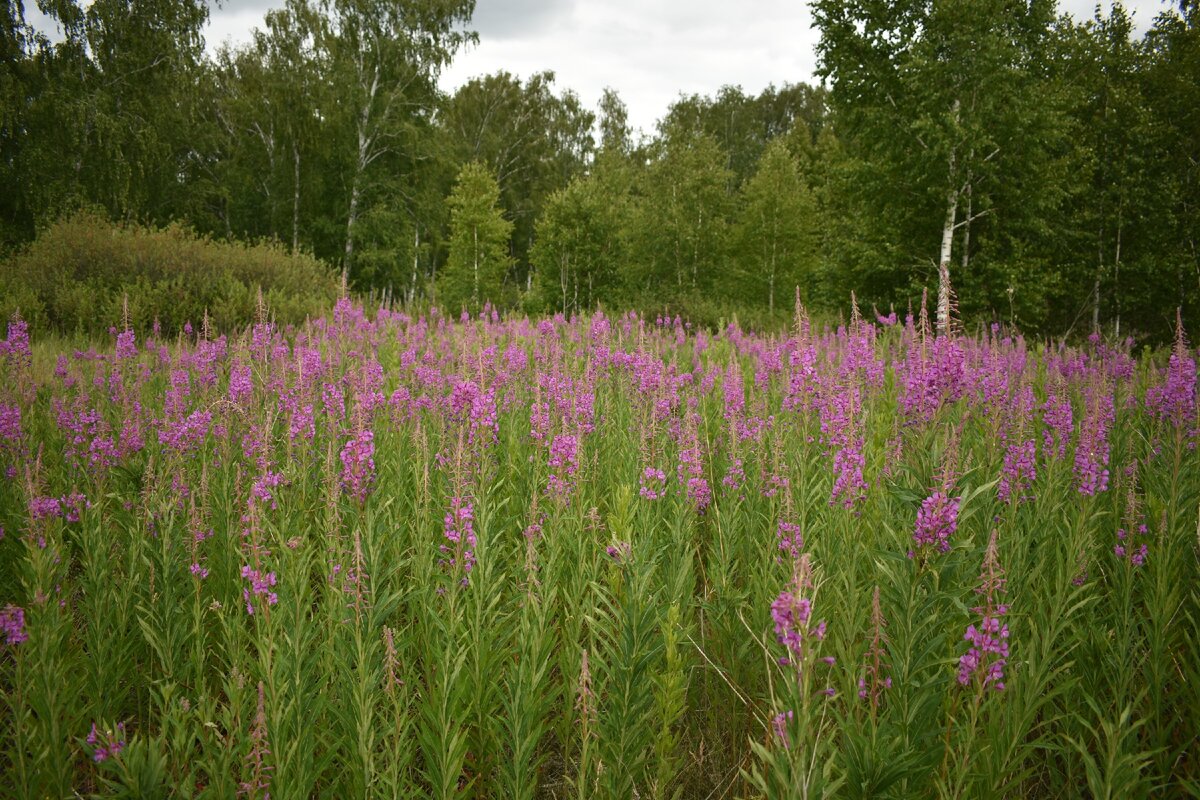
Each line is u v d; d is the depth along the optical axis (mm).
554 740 3387
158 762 2281
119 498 4160
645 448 4699
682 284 36719
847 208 29531
